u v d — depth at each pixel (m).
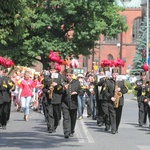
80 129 29.27
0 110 28.58
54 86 26.48
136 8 175.38
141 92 31.48
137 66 112.88
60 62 27.86
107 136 25.77
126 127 30.69
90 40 72.81
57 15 70.50
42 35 71.31
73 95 24.52
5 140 23.47
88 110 39.03
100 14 74.06
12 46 69.88
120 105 26.89
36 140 23.61
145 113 32.00
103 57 174.12
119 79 26.91
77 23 72.69
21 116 38.75
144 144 22.66
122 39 174.12
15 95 44.47
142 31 113.75
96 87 31.48
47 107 26.89
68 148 20.91
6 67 31.78
